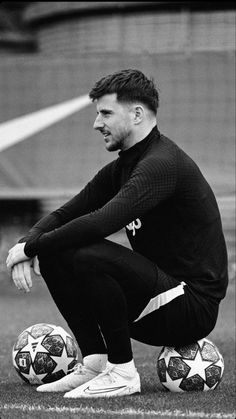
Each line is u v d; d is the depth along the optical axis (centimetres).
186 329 583
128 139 590
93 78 2558
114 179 619
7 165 2364
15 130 2461
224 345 978
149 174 567
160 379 603
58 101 2533
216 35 2942
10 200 2369
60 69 2578
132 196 563
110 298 562
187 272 584
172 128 2422
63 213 635
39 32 3259
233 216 2203
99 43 3052
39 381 640
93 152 2417
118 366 578
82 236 560
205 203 588
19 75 2577
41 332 648
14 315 1446
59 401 553
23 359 641
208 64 2498
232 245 2161
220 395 571
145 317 580
